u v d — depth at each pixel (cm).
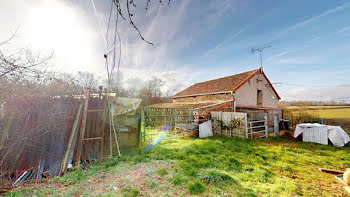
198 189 318
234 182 355
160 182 348
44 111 420
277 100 1853
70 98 485
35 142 395
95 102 535
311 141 878
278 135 1116
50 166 391
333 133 812
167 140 814
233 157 525
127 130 621
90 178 364
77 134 463
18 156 363
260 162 507
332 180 389
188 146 682
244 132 927
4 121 362
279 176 409
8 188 298
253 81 1571
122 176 377
